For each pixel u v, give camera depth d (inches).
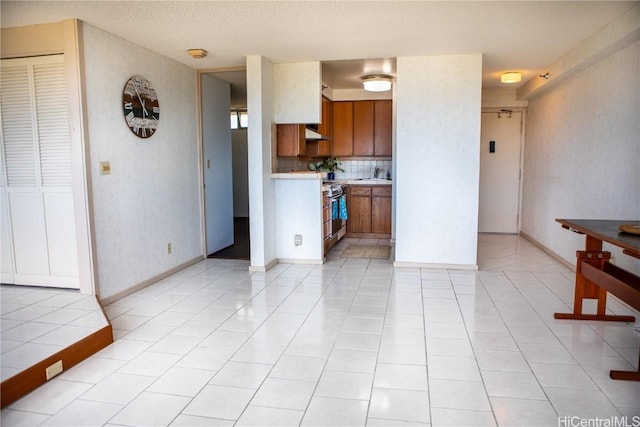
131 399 92.4
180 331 128.0
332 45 168.9
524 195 281.0
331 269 198.4
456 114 187.3
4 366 96.4
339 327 130.3
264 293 163.8
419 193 194.7
